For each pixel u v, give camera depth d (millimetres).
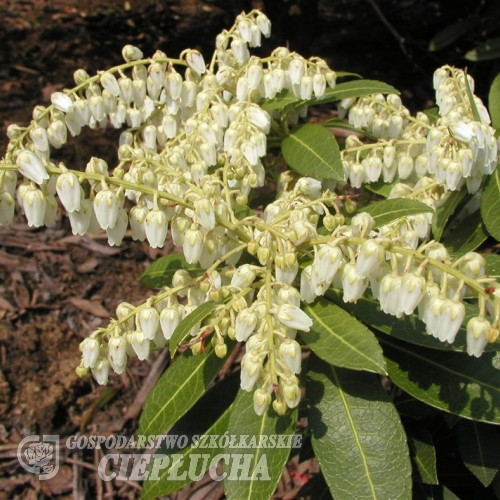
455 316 142
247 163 214
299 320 157
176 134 242
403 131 250
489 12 613
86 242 474
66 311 425
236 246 191
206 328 164
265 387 150
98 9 713
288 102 232
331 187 239
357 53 675
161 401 184
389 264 160
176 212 182
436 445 258
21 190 166
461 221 241
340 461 174
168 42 677
